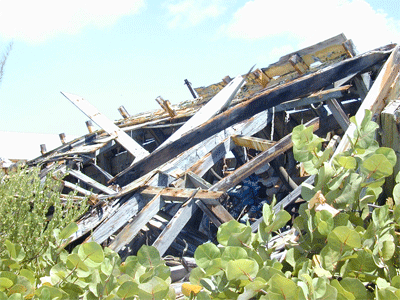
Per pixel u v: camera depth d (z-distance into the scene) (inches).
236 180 215.6
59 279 99.2
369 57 271.3
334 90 262.5
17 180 147.0
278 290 68.2
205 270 81.7
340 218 85.9
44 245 132.5
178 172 219.1
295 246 88.5
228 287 77.9
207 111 280.7
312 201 85.4
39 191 150.6
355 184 90.3
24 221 137.2
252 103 233.0
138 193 209.6
